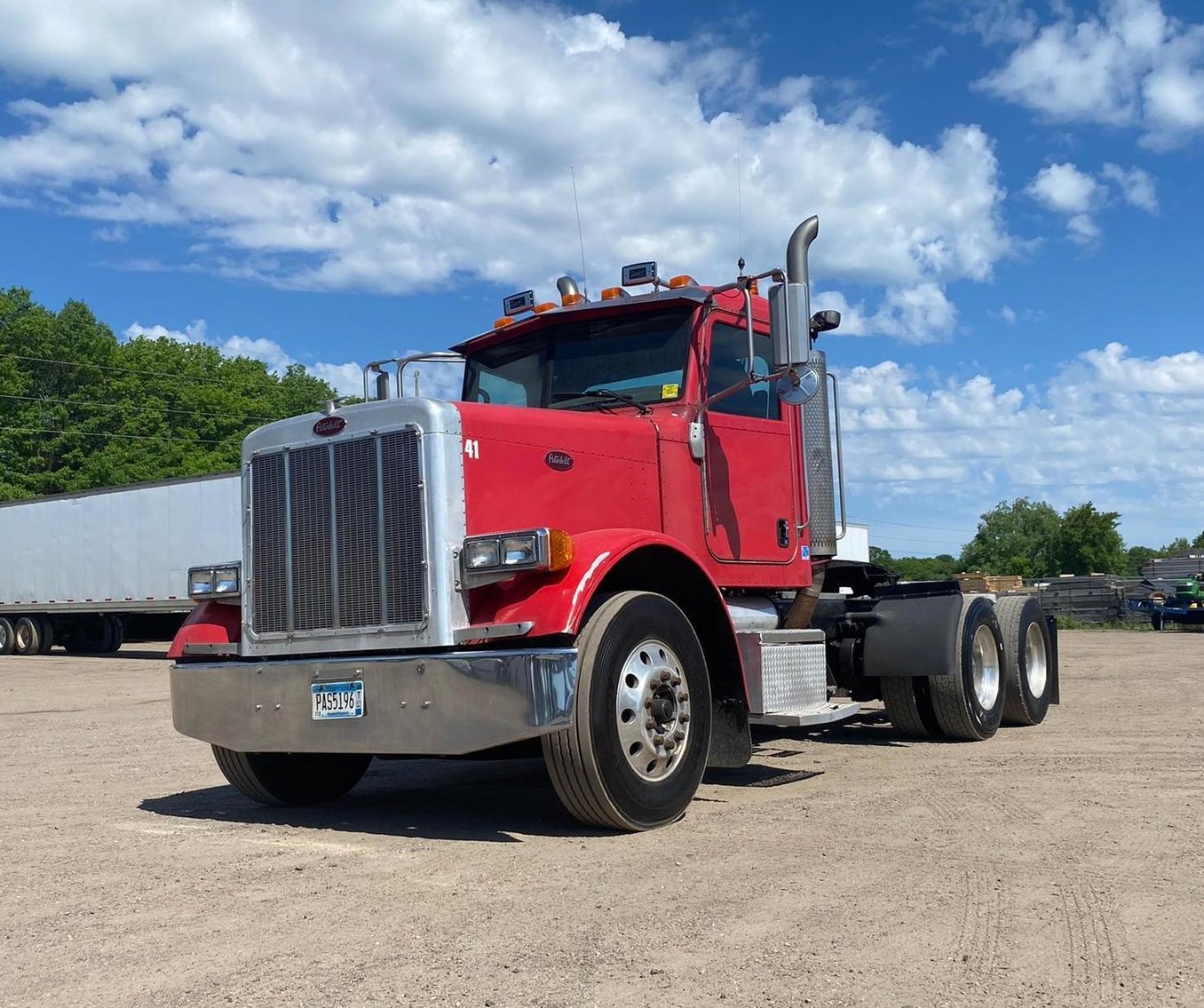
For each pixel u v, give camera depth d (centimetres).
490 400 727
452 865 466
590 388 692
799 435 769
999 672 887
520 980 322
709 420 683
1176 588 3609
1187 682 1366
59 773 798
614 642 517
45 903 423
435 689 507
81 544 2644
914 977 318
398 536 533
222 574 604
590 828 532
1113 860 452
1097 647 2317
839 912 380
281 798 627
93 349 6325
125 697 1528
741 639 650
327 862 479
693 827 531
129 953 358
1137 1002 299
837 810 567
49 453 5972
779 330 611
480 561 516
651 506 634
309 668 545
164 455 6097
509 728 490
